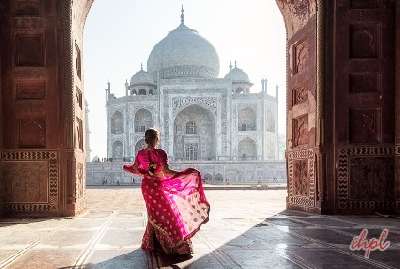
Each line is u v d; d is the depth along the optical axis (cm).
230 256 379
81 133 828
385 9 762
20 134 727
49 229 559
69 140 725
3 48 729
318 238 477
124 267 339
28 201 718
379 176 748
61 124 725
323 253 392
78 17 810
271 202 1080
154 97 4184
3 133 723
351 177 745
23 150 721
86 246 431
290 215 731
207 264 348
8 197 716
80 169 800
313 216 712
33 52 735
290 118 887
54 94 727
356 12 759
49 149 723
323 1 750
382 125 752
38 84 732
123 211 815
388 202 746
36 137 729
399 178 734
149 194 394
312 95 771
